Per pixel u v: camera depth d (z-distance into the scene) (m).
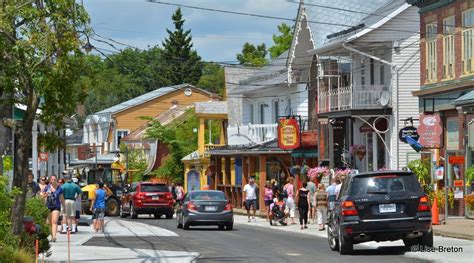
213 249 27.00
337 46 46.00
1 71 19.91
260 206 52.69
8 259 18.88
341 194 24.44
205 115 68.88
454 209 38.25
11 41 19.78
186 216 38.12
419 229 23.14
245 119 68.00
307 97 56.81
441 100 40.16
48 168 53.66
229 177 61.22
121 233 35.38
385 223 23.05
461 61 38.75
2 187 19.22
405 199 23.16
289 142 50.59
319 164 50.12
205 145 68.12
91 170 59.12
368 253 24.05
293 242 30.00
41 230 23.55
